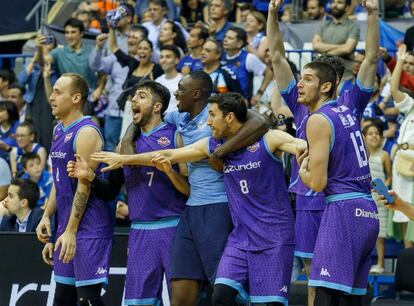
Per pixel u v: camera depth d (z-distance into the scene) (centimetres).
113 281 1709
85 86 1570
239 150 1460
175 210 1546
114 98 2430
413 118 1998
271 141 1448
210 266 1482
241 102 1453
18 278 1734
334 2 2388
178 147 1547
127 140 1551
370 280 2039
